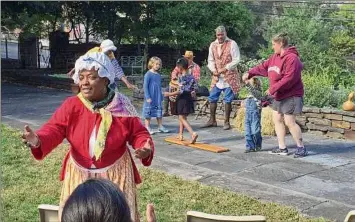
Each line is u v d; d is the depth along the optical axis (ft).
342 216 15.57
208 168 20.90
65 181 10.84
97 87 10.53
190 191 17.61
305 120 28.73
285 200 16.99
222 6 62.28
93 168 10.62
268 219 15.17
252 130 23.71
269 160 22.27
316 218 15.28
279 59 22.43
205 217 9.60
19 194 17.24
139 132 10.85
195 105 34.17
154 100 28.14
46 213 9.91
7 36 67.51
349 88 39.93
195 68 30.89
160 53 68.23
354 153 23.79
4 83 54.34
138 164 21.13
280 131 23.20
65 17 63.05
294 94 22.43
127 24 63.46
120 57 64.75
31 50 64.64
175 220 15.16
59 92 46.57
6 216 15.42
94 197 4.87
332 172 20.45
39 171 19.95
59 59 64.39
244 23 64.75
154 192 17.43
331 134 27.68
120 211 4.86
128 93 46.09
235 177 19.63
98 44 66.44
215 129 29.89
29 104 38.52
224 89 29.58
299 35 61.93
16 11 53.52
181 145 25.23
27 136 9.89
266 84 33.45
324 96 33.04
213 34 61.93
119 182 10.65
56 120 10.56
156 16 61.31
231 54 29.19
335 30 65.82
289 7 66.28
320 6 66.90
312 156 23.08
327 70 50.65
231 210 15.88
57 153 22.63
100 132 10.46
